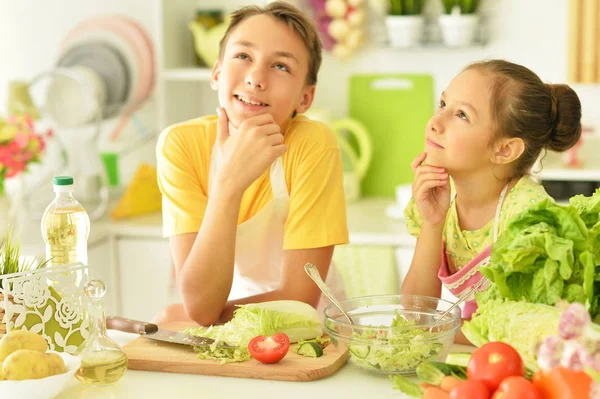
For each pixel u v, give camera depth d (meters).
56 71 2.69
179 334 1.19
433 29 2.82
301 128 1.57
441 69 2.88
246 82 1.45
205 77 2.78
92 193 2.96
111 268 2.62
